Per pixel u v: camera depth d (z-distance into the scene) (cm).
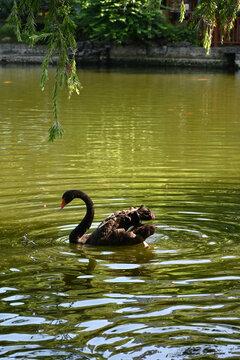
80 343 543
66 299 645
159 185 1130
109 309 616
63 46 778
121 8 4253
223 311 605
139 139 1619
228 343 538
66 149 1473
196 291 661
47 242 847
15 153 1417
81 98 2553
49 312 611
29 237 863
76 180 1162
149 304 627
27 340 551
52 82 3228
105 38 4641
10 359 517
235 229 892
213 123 1898
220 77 3678
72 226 915
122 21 4428
